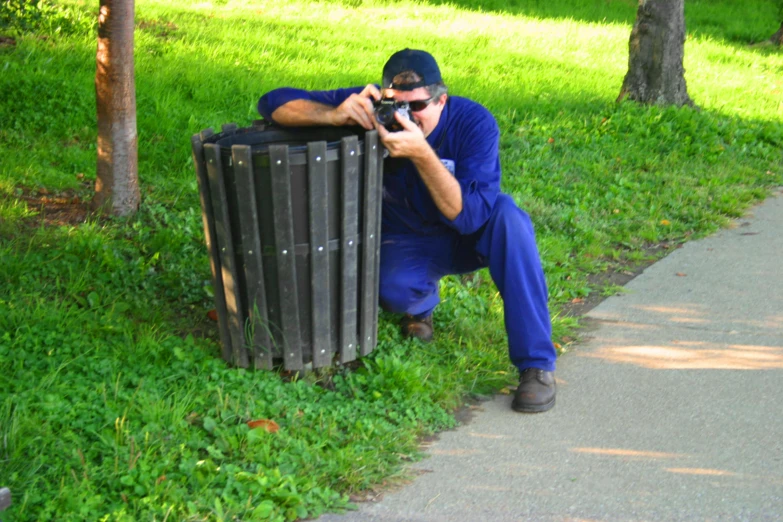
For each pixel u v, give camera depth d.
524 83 11.09
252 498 3.12
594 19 19.08
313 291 3.73
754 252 6.19
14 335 4.08
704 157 8.50
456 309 4.78
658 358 4.55
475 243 4.16
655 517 3.22
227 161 3.55
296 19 14.07
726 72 13.98
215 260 3.78
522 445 3.70
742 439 3.77
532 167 7.70
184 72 8.72
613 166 8.07
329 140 4.04
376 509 3.23
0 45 8.71
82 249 4.95
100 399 3.60
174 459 3.29
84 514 2.93
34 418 3.38
